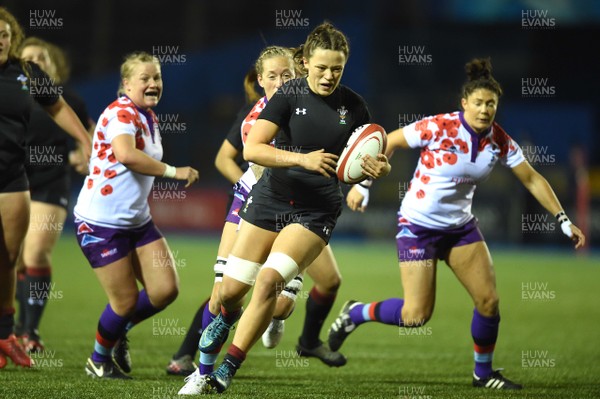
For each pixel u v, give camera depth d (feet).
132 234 70.28
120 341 74.18
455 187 71.72
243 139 70.74
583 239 71.61
